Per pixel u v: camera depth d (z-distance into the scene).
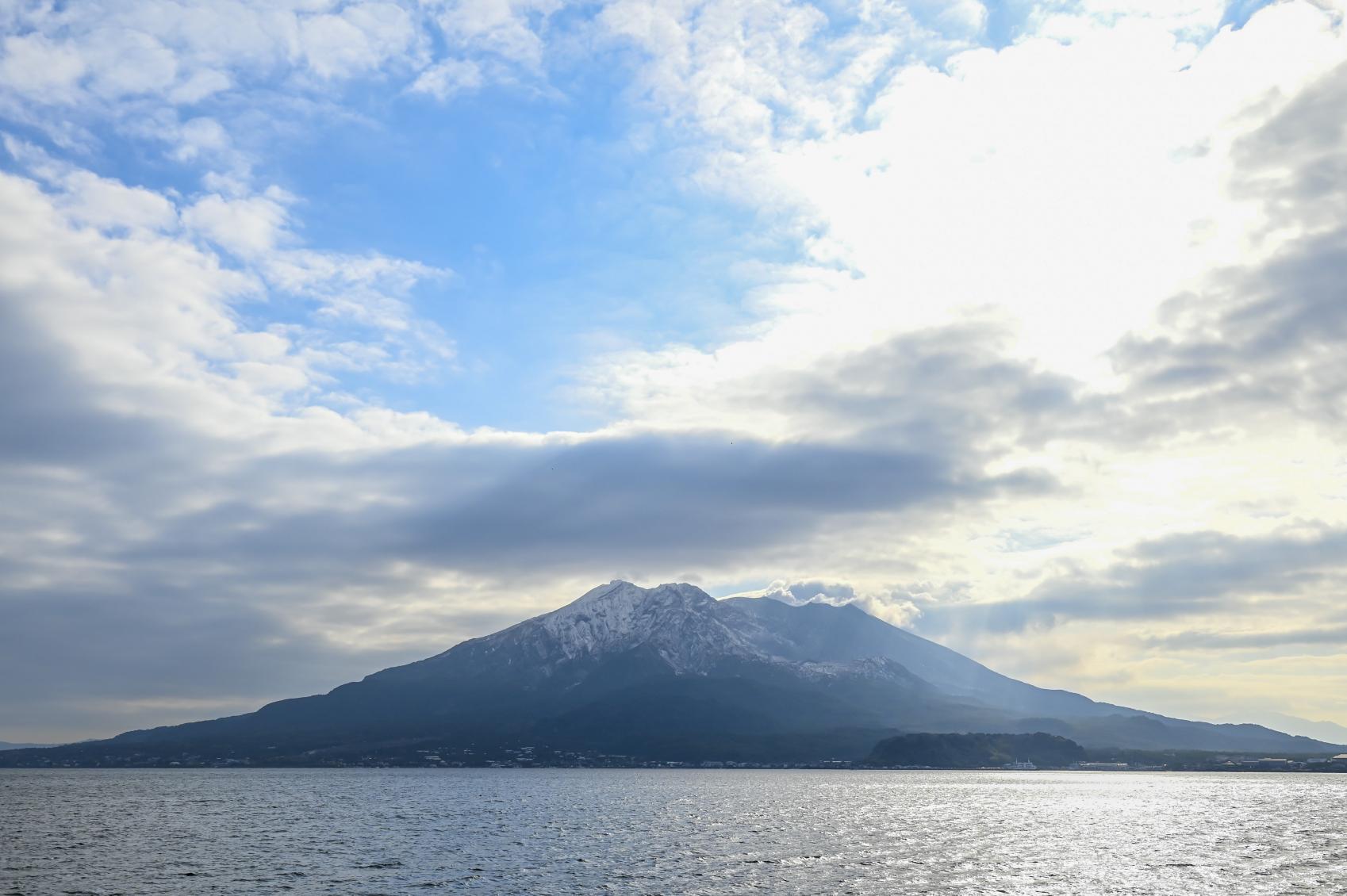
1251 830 176.25
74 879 115.88
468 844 152.75
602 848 146.38
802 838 160.50
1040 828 180.25
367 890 107.81
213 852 142.75
